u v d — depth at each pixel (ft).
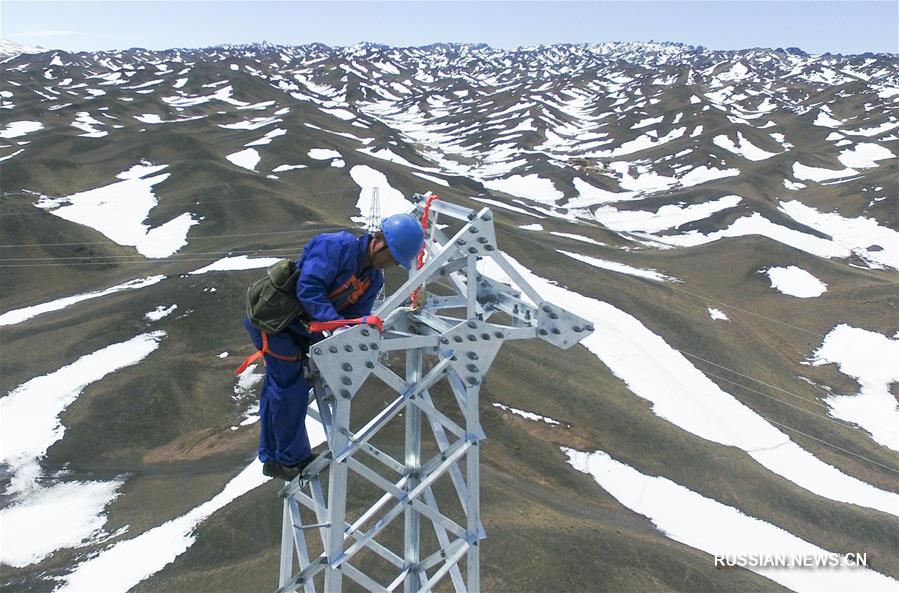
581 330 17.25
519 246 151.53
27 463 75.25
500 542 53.36
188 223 167.12
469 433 17.24
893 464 94.68
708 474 81.15
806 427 100.99
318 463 17.07
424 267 16.34
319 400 17.07
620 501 74.08
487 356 16.92
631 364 110.22
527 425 83.10
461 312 103.81
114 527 64.59
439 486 60.49
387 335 16.55
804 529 73.77
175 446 79.30
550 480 73.41
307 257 14.99
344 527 16.67
